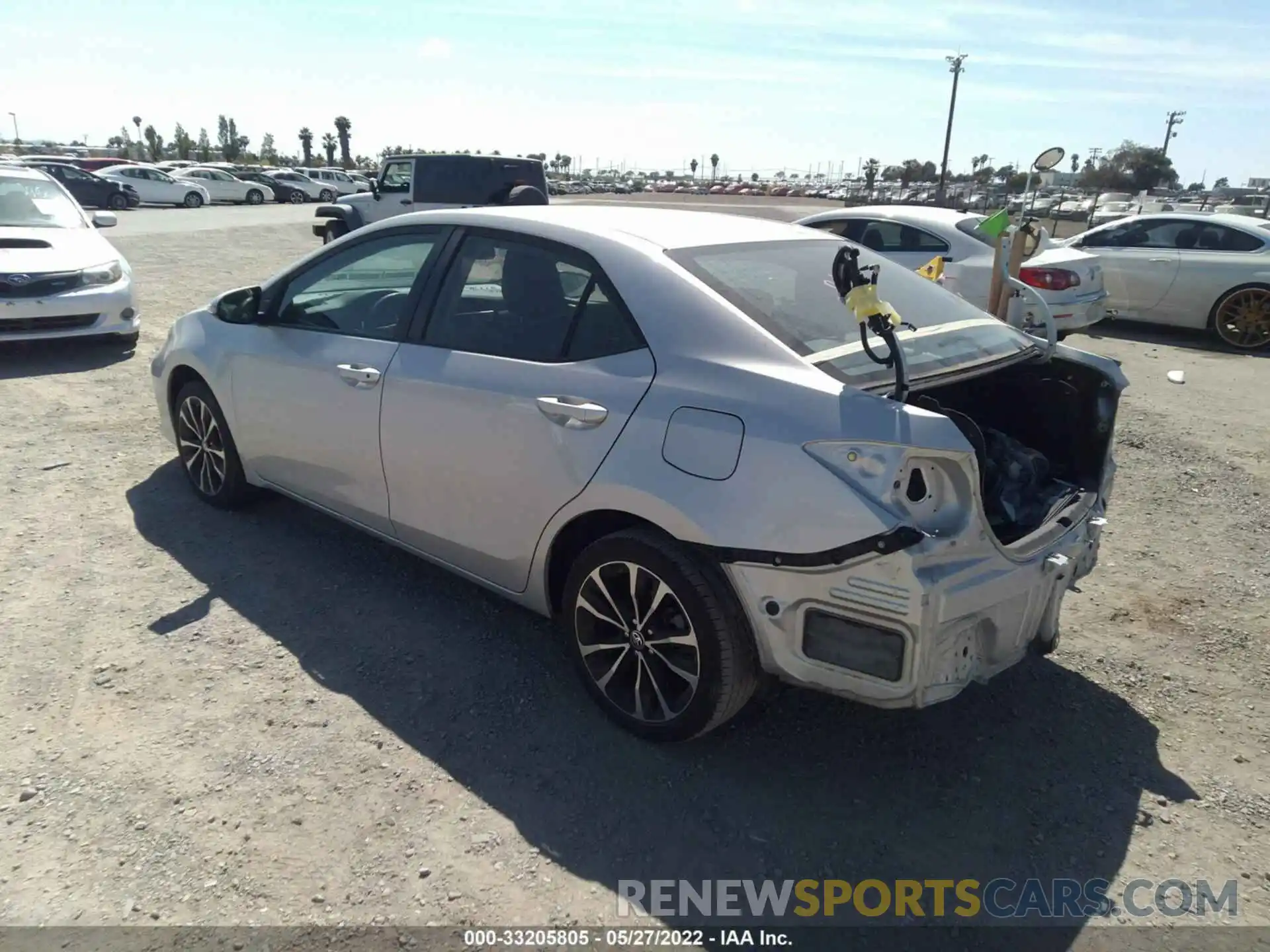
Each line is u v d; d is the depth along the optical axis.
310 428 3.93
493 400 3.17
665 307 2.92
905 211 9.30
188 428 4.76
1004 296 5.48
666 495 2.71
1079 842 2.66
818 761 2.98
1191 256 10.87
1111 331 11.91
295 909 2.32
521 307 3.28
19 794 2.67
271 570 4.14
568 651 3.26
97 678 3.25
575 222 3.35
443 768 2.87
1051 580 2.78
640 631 2.93
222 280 12.85
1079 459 3.42
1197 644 3.78
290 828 2.59
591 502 2.92
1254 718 3.28
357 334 3.79
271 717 3.08
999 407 3.59
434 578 4.12
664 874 2.49
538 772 2.87
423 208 15.62
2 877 2.37
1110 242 11.69
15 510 4.68
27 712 3.05
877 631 2.46
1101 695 3.41
